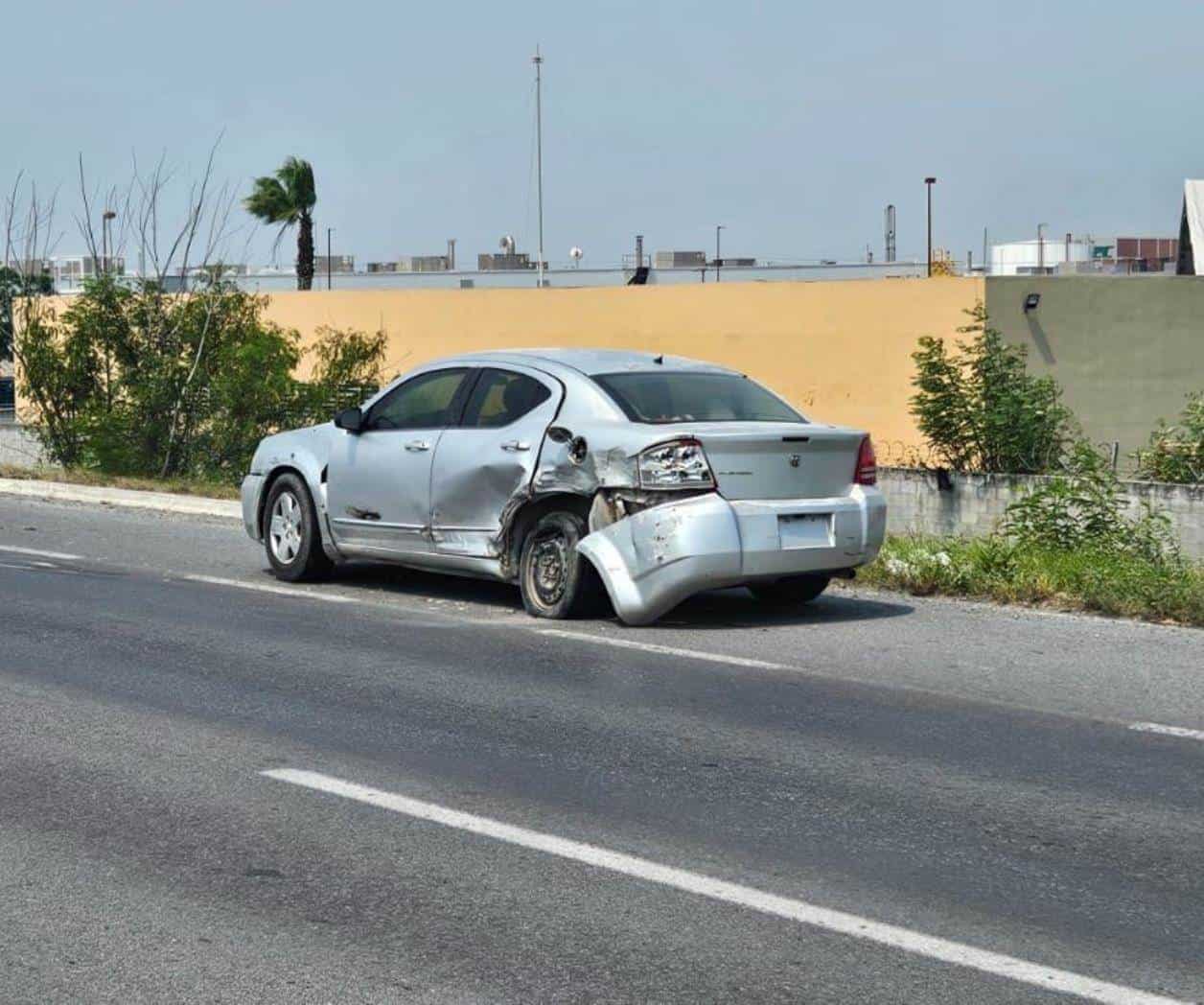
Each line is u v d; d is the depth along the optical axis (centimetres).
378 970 663
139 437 3186
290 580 1705
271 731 1063
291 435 1719
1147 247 8056
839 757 998
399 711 1120
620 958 677
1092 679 1220
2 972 662
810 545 1395
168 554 1947
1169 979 656
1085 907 738
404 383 1609
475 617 1488
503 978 655
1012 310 3219
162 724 1080
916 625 1441
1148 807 892
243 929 709
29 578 1734
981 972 662
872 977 657
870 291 3369
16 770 965
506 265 6341
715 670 1247
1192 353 3344
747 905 738
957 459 2670
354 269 7144
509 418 1490
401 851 816
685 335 3631
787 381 3494
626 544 1381
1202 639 1383
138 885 765
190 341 3247
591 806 895
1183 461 2333
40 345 3278
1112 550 1805
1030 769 970
